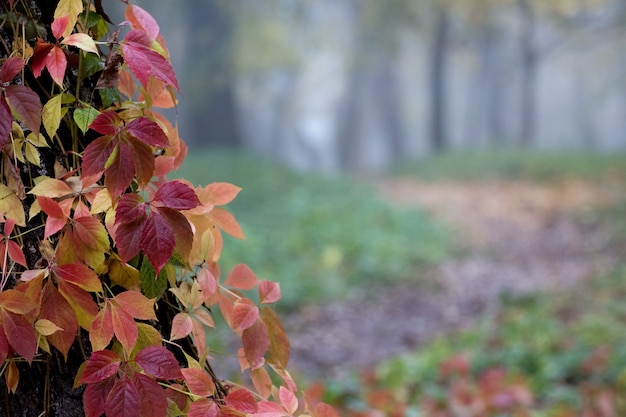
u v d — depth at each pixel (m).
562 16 33.62
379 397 4.57
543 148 30.53
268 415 1.31
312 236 12.38
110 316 1.22
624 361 5.55
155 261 1.14
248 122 48.56
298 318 8.84
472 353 6.56
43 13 1.34
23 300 1.16
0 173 1.27
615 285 9.62
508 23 37.12
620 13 34.91
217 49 28.47
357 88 46.75
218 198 1.39
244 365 1.52
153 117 1.41
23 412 1.34
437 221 15.70
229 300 1.48
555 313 8.36
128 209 1.15
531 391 5.12
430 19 33.25
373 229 13.53
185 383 1.36
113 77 1.30
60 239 1.24
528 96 37.84
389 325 8.67
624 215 15.23
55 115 1.27
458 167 25.59
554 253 13.01
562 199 18.23
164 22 29.55
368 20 31.67
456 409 4.69
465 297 10.03
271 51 29.39
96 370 1.17
